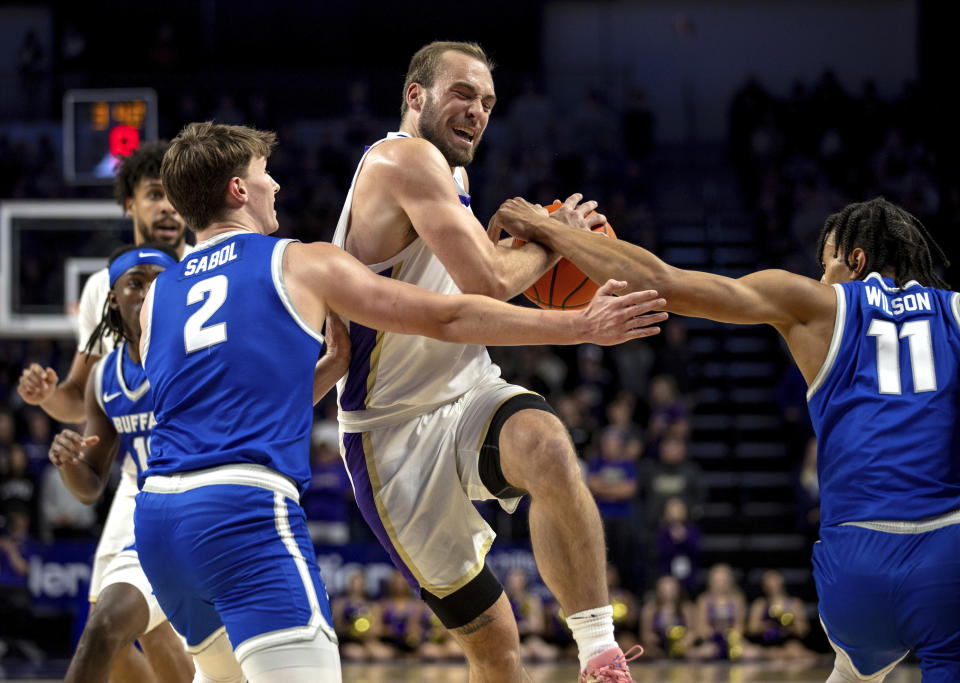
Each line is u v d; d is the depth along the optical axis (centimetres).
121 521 392
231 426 261
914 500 276
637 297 269
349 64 1834
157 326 280
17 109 1702
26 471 1001
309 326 272
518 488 316
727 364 1441
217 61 1828
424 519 328
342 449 348
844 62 1820
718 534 1193
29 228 934
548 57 1841
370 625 893
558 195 1530
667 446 1052
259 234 284
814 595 1100
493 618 333
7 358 1247
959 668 267
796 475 1223
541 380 1211
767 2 1833
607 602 299
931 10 1758
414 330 275
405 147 321
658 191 1761
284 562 255
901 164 1562
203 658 283
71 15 1803
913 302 300
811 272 1445
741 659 904
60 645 974
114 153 836
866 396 289
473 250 308
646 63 1841
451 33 1830
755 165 1655
